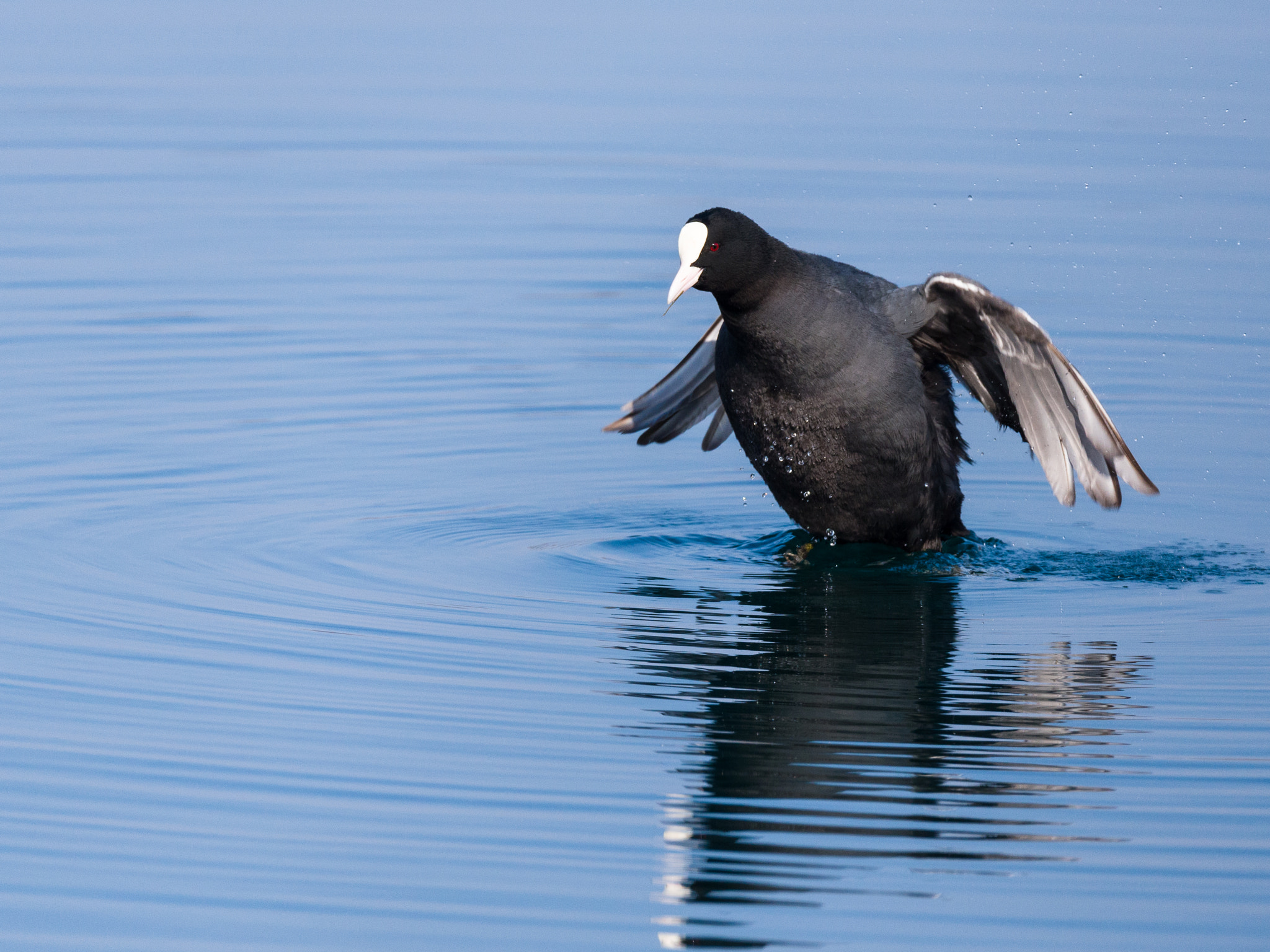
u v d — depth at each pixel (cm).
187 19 3341
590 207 2247
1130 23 3212
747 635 1104
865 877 779
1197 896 762
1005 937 731
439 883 773
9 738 921
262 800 853
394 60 3005
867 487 1234
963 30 3206
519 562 1260
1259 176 2308
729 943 725
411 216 2214
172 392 1634
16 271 1966
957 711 974
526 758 901
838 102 2725
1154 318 1864
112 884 773
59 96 2742
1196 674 1035
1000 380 1248
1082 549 1323
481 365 1759
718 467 1543
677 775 882
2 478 1398
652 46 3133
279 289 1952
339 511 1362
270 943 728
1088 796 860
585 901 757
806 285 1178
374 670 1028
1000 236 2073
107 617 1116
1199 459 1534
